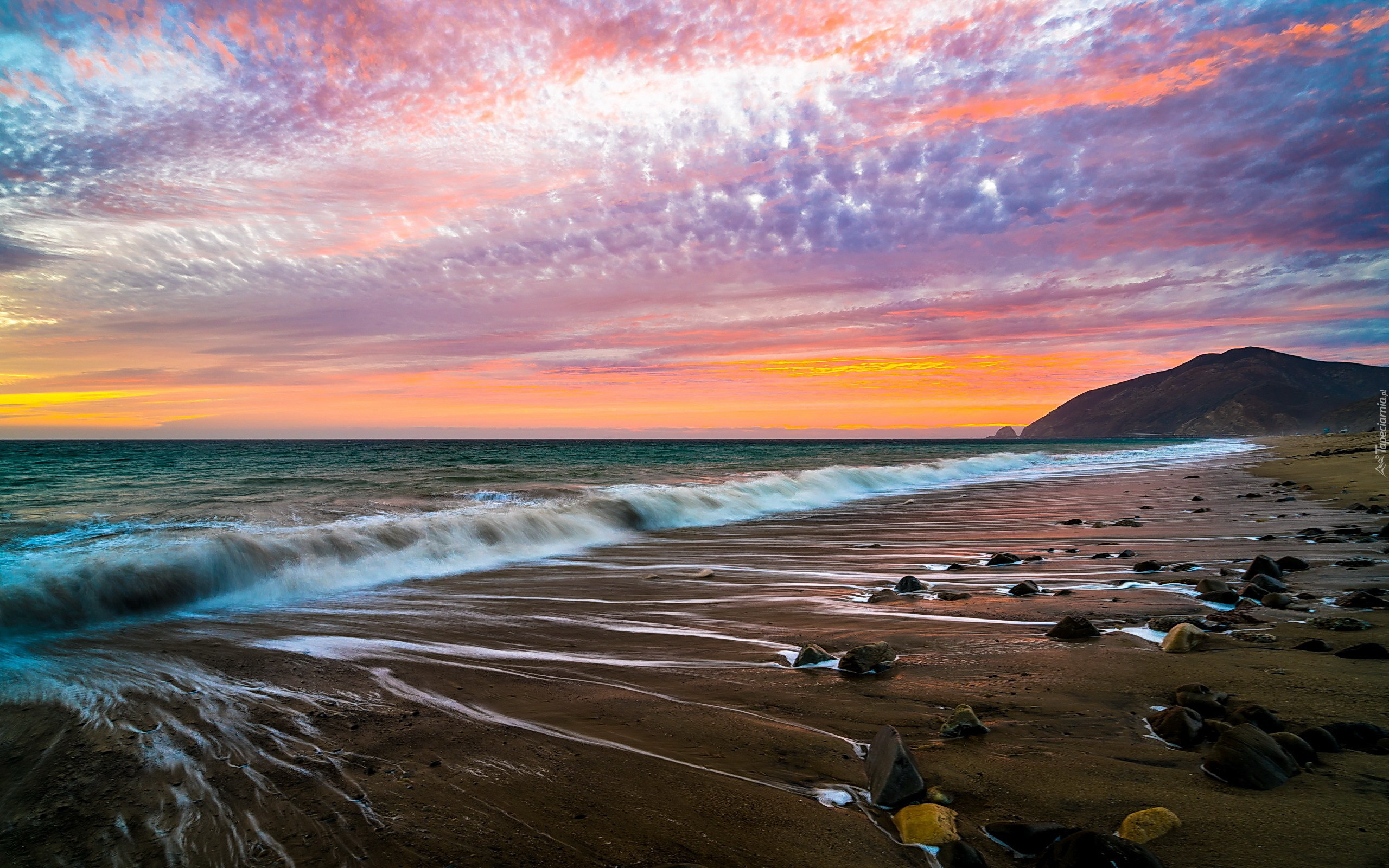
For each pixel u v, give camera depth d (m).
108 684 4.50
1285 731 3.10
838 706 3.84
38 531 8.66
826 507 16.16
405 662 4.95
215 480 19.47
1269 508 12.45
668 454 50.16
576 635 5.67
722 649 5.16
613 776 3.09
